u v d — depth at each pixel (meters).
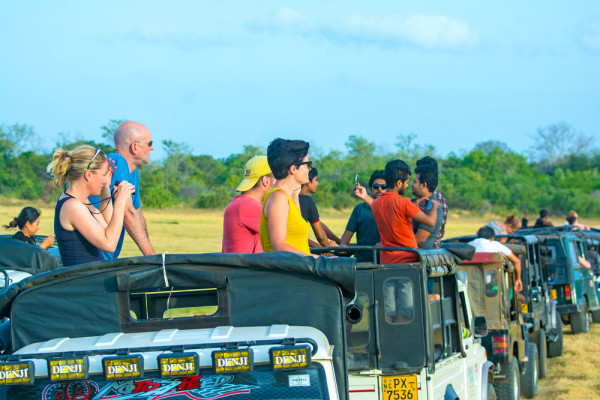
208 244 59.53
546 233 33.19
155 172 162.12
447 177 181.25
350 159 187.25
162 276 8.17
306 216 16.14
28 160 132.50
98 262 8.12
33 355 7.25
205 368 7.11
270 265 8.09
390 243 14.03
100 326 8.11
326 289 8.16
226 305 8.16
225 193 136.88
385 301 12.20
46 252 17.22
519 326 20.62
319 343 7.45
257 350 7.13
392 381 12.02
